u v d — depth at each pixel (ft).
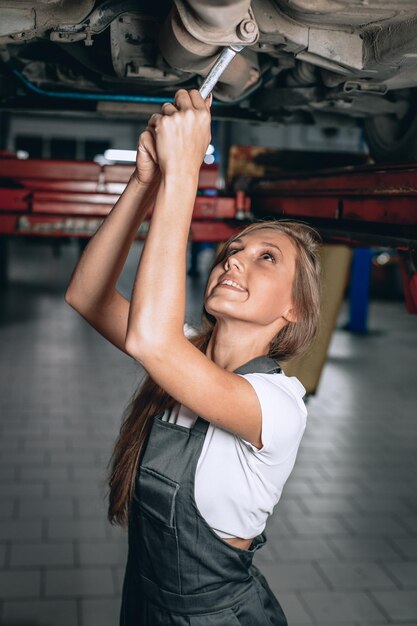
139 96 11.46
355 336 30.81
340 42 7.82
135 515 4.61
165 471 4.38
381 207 8.00
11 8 7.68
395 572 11.77
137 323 3.74
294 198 11.20
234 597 4.51
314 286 4.66
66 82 11.12
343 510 13.94
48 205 13.52
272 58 9.77
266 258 4.57
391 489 15.06
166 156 3.76
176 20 7.04
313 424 19.07
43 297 36.63
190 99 3.86
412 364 26.30
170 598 4.50
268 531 12.95
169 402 4.73
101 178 13.85
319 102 10.57
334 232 9.16
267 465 4.27
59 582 11.08
